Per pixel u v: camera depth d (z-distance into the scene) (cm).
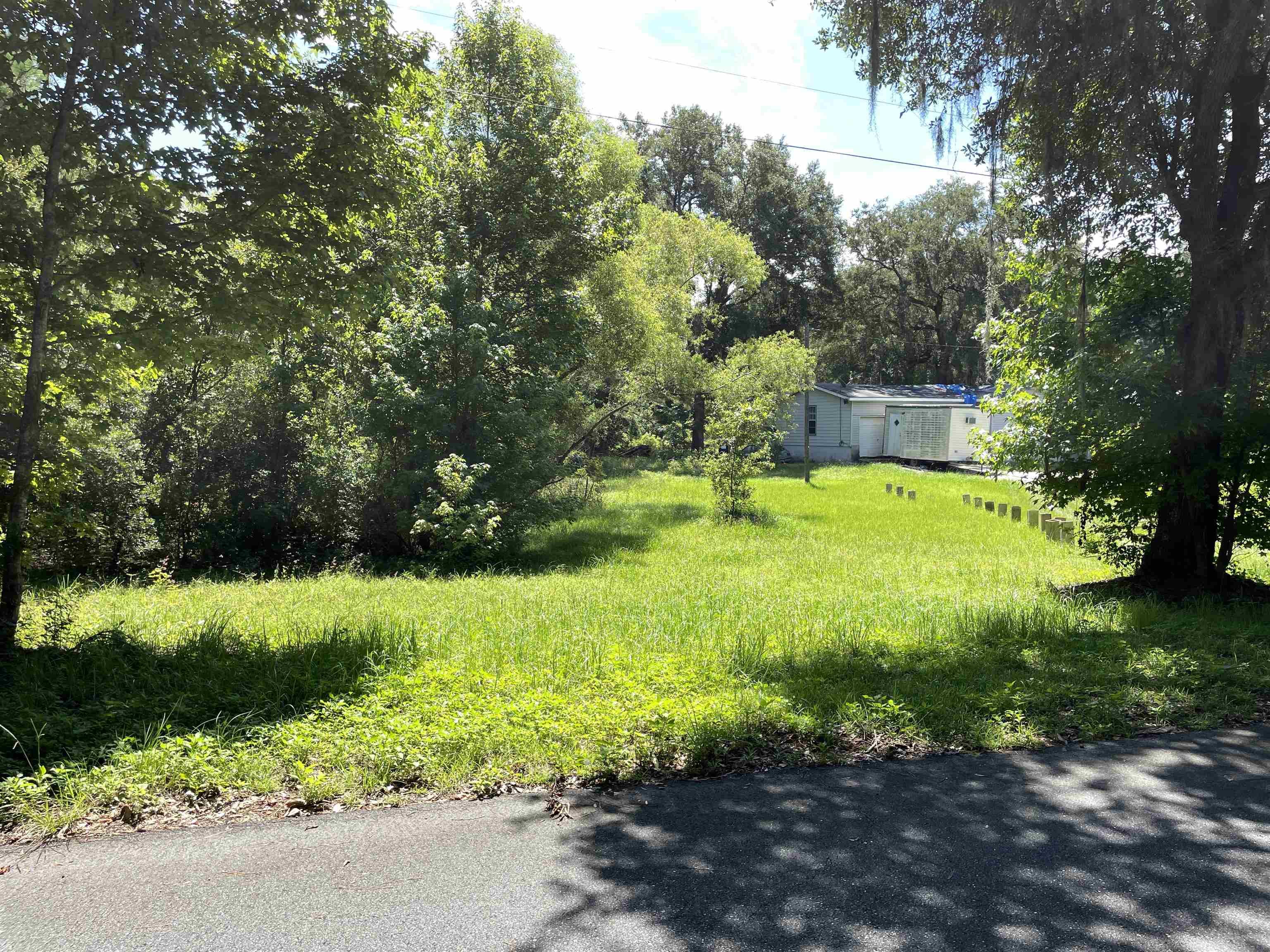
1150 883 366
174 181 785
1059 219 1077
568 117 2075
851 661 745
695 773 504
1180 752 544
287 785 481
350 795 466
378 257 980
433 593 1134
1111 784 487
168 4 754
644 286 2852
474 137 1997
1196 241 1046
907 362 6450
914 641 843
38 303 743
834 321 6062
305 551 1652
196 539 1565
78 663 695
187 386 1588
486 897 354
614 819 437
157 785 467
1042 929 330
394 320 1739
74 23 729
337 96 857
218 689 636
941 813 444
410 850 401
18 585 747
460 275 1694
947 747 551
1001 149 1078
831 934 326
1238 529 1098
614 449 4247
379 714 575
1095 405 1093
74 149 779
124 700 616
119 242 782
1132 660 757
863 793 473
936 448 4122
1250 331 1079
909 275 6197
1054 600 1039
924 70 1129
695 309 4600
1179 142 1048
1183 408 1052
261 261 883
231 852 398
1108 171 1055
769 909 345
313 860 390
